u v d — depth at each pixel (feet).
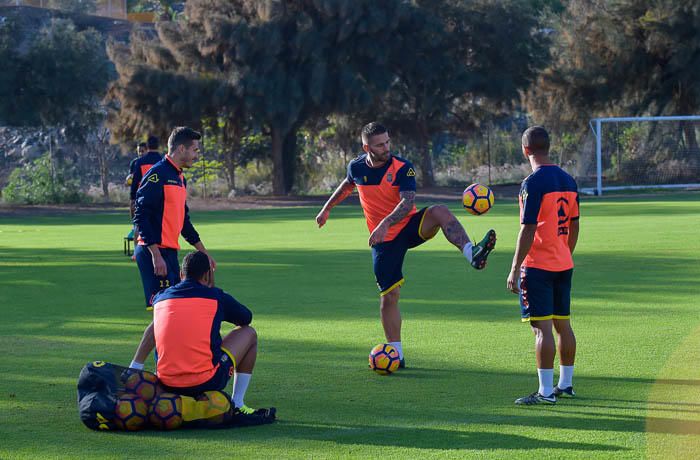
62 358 48.32
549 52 278.67
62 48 257.75
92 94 267.80
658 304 62.90
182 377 34.27
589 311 60.39
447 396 39.04
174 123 259.80
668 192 248.52
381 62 257.96
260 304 66.28
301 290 73.51
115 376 34.91
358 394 39.73
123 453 31.30
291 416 36.14
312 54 250.57
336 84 255.70
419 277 80.38
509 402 37.83
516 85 278.26
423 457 30.25
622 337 51.34
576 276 77.61
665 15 271.28
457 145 335.06
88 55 262.06
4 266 95.71
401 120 284.20
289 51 256.73
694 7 267.39
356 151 305.94
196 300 34.60
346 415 36.14
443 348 49.60
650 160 277.64
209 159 293.43
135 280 83.15
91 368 34.88
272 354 48.78
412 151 303.68
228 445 32.12
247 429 34.30
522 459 29.76
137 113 260.21
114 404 33.86
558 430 33.24
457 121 289.94
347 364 46.11
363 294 71.00
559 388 38.78
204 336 34.32
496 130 328.70
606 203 198.29
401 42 262.67
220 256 101.81
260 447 31.83
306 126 287.07
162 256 45.98
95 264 97.19
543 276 37.83
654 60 286.25
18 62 257.55
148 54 263.29
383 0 255.70
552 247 37.93
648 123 286.87
